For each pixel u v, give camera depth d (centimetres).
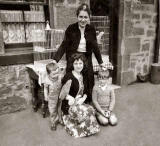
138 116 255
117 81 374
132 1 340
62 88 221
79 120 211
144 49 392
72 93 228
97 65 263
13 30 265
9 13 254
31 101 289
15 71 265
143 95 326
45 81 224
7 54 254
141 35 376
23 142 203
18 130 226
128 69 375
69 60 228
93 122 215
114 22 346
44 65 256
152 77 388
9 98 268
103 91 232
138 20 361
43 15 279
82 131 211
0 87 259
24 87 278
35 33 277
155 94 331
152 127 229
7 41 264
